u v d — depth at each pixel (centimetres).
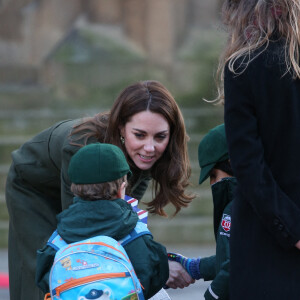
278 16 748
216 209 948
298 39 735
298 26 735
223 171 946
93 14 3709
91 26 3709
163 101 928
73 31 3694
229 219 891
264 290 741
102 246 801
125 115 930
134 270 821
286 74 732
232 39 773
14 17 3672
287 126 737
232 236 772
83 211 830
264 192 721
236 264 763
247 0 770
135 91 930
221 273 860
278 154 741
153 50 3697
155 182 1028
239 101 742
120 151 855
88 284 787
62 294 795
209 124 3359
